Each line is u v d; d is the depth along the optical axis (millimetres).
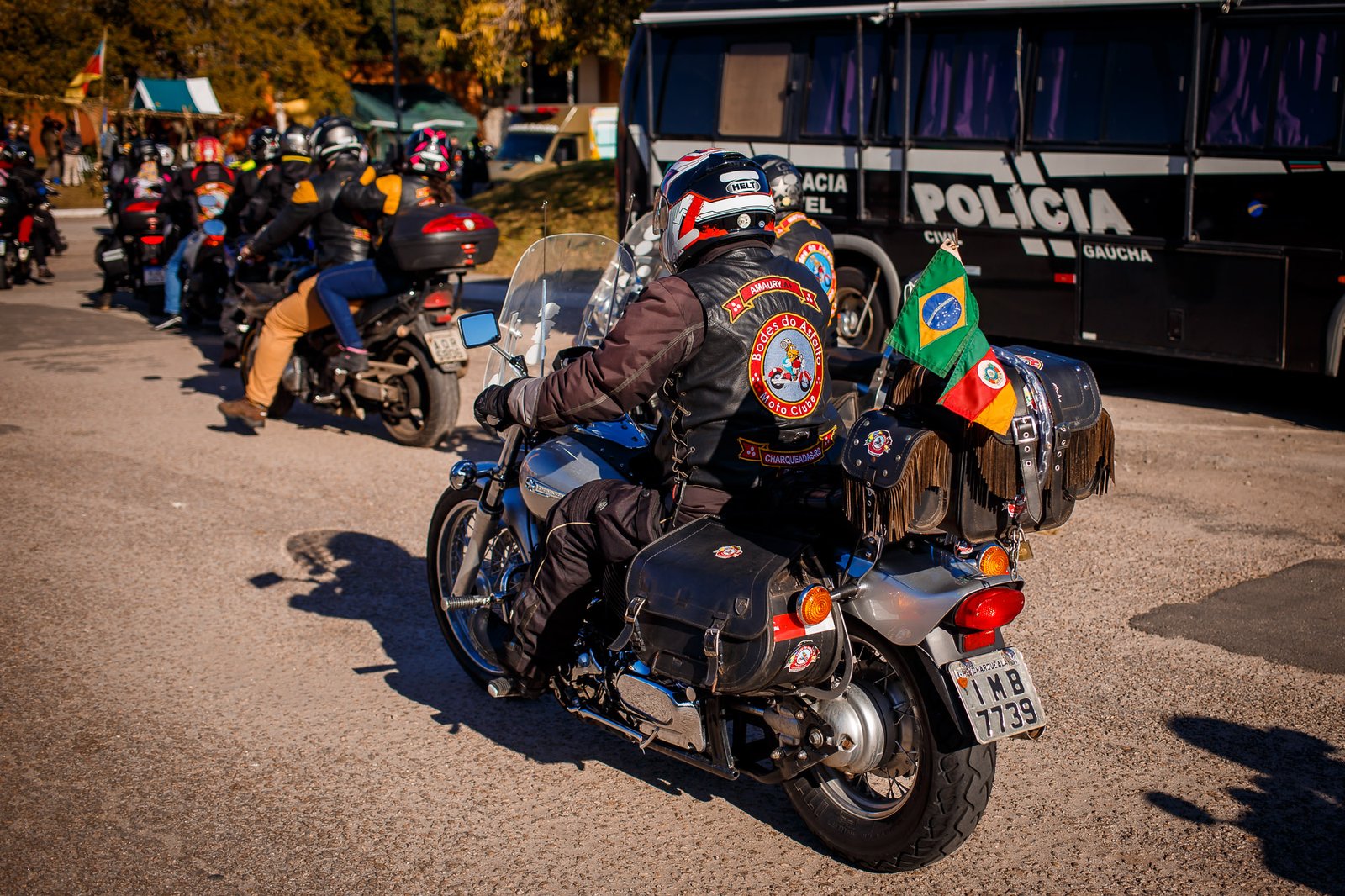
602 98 43094
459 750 4320
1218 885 3471
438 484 7539
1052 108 9750
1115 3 9250
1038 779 4062
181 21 36406
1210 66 8930
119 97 35906
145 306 15766
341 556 6250
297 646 5176
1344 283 8484
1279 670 4836
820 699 3408
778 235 5809
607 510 3678
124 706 4602
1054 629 5281
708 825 3850
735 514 3494
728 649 3252
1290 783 4008
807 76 11195
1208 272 9094
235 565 6117
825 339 3633
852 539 3375
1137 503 7000
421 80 45750
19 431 8859
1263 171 8766
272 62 37719
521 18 18703
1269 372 10750
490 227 7969
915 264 10742
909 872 3562
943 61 10336
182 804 3924
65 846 3680
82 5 36469
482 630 4781
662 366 3389
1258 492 7168
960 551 3422
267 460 8109
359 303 8234
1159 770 4102
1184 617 5379
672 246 3590
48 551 6312
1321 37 8430
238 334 10828
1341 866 3557
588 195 20266
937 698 3307
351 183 8070
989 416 3023
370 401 8375
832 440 3582
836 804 3629
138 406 9750
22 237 17562
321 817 3859
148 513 6949
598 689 3928
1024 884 3494
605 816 3891
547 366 4484
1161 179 9242
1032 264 10047
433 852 3666
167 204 13812
